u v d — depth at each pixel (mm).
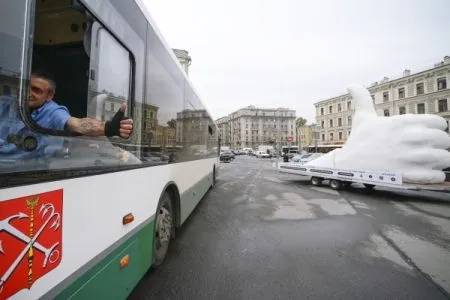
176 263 3639
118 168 2117
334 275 3357
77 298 1548
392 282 3191
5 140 1173
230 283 3109
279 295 2869
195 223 5758
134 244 2389
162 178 3312
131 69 2436
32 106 1425
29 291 1229
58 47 1839
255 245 4406
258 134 104000
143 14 2727
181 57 23125
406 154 9312
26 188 1241
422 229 5426
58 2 1744
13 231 1165
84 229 1648
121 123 2172
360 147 10555
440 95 33875
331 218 6289
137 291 2896
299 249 4250
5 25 1198
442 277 3332
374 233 5133
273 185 12523
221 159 37719
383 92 41031
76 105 1804
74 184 1572
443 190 8062
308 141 57281
